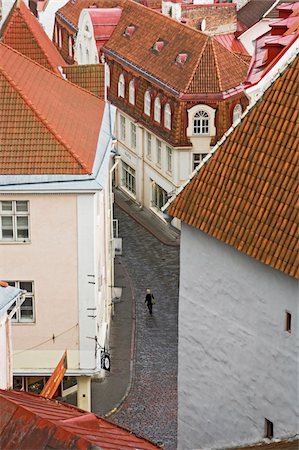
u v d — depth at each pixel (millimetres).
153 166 88812
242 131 37438
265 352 36312
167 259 81312
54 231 52156
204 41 84250
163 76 86000
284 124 35812
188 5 104625
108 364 56969
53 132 52500
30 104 53188
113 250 72125
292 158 35062
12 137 52188
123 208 92500
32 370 53906
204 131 82938
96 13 100625
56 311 53281
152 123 87688
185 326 40500
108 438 27125
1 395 27266
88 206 51750
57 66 69125
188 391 41031
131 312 71250
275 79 36844
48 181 51281
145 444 28422
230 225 36469
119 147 96062
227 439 39250
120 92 94562
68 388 57688
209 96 81938
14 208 51812
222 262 37750
